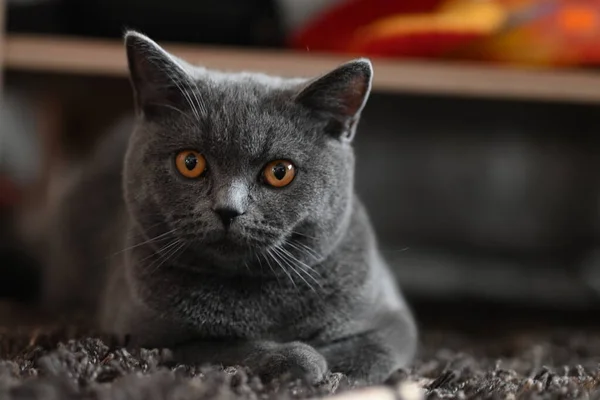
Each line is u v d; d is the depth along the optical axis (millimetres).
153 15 801
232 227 540
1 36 749
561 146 1086
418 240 1221
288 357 514
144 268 582
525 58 770
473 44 770
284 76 730
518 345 707
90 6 796
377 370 555
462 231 1229
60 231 811
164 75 575
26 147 1092
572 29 758
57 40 763
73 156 1029
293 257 572
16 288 878
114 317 622
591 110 832
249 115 561
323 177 575
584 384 513
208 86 576
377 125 981
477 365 612
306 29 839
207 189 551
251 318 570
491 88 765
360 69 574
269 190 559
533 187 1217
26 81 869
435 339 749
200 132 557
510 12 765
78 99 971
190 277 574
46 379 450
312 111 578
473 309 931
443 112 888
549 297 986
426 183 1237
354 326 585
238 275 572
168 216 562
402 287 1008
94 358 504
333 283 582
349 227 608
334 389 487
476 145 1148
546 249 1216
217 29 817
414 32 771
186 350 556
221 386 450
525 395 480
